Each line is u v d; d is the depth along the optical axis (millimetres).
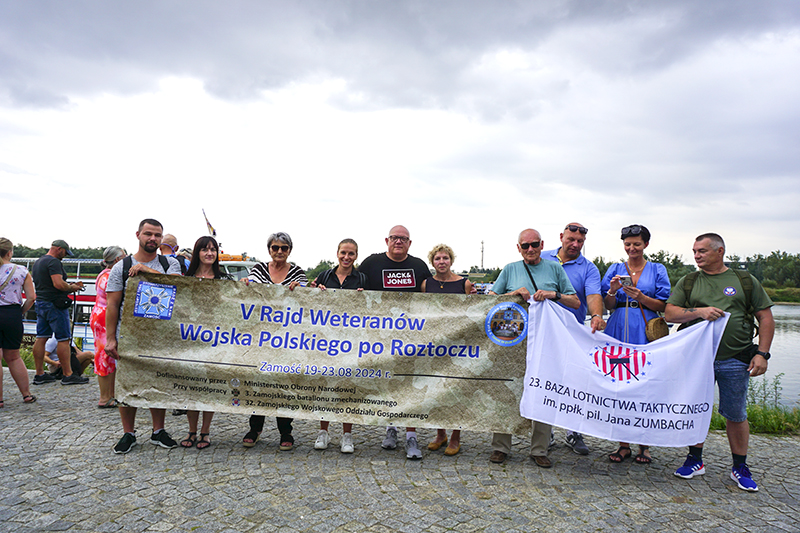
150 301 4852
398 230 5293
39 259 7613
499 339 4832
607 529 3438
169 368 4824
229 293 4957
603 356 4598
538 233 4898
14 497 3660
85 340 12555
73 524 3283
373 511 3602
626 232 5039
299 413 4852
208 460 4531
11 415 5844
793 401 8914
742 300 4383
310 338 4922
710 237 4527
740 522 3607
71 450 4688
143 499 3682
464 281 5418
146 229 4859
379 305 4949
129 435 4719
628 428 4496
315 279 5434
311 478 4188
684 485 4340
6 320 6211
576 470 4641
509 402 4789
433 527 3387
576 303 4754
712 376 4430
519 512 3668
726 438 5883
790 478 4594
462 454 4996
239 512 3520
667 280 4988
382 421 4809
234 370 4863
